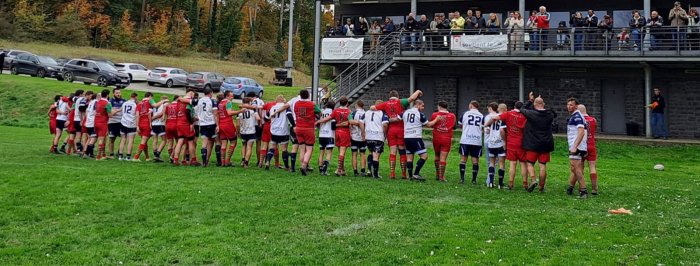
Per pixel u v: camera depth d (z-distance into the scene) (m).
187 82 34.56
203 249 5.90
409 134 11.47
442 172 11.71
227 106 12.63
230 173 11.44
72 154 14.59
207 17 79.81
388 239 6.42
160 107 13.34
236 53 69.62
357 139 12.06
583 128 9.68
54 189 8.88
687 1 23.27
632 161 17.56
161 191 9.00
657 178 13.06
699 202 9.32
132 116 13.64
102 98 13.66
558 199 9.45
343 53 24.39
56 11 61.44
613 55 20.92
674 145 19.62
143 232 6.53
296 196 8.90
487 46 22.06
